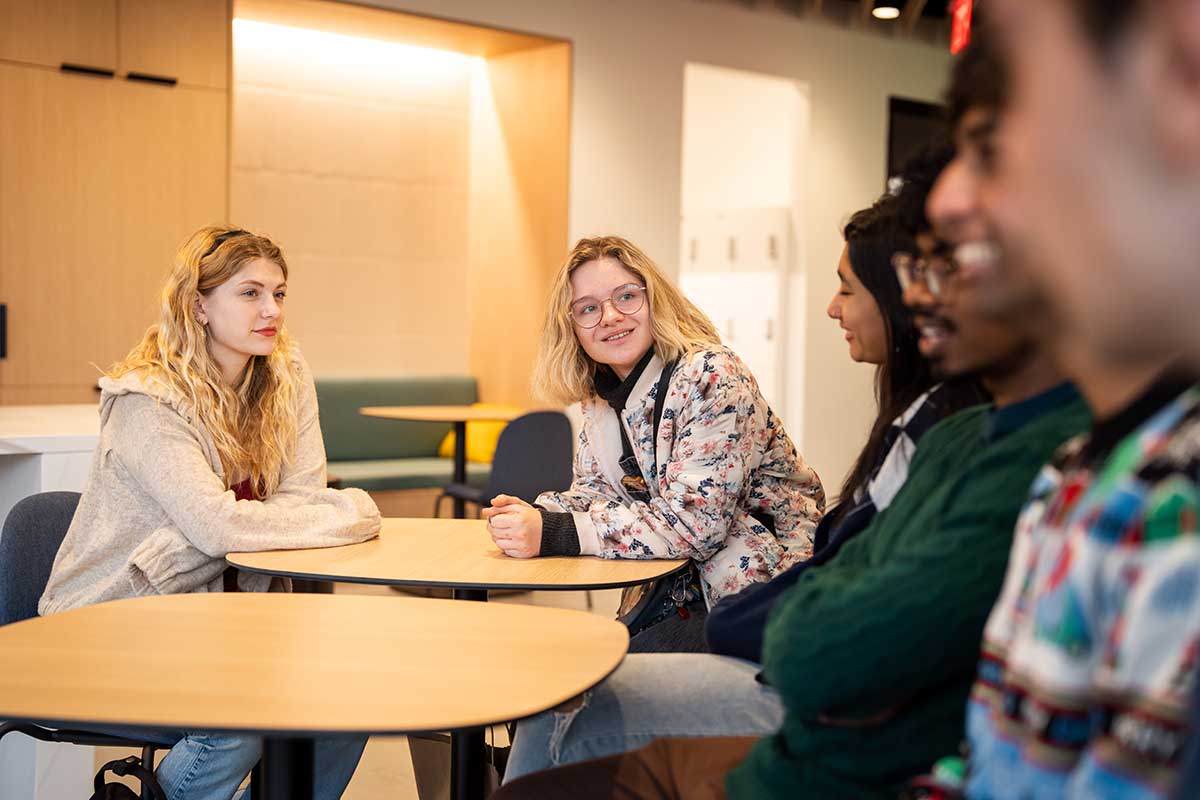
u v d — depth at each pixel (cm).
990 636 92
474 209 780
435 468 674
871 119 851
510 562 223
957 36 364
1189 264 67
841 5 823
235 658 152
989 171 78
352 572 209
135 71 595
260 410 258
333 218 727
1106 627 76
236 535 226
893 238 159
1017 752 84
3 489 308
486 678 144
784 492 254
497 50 736
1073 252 71
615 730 174
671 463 239
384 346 753
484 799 214
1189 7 65
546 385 261
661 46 739
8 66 565
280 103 702
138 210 603
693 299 931
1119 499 76
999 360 109
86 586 233
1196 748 65
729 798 137
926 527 127
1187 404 75
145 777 205
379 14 647
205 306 243
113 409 237
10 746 272
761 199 865
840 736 126
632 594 260
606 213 722
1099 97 68
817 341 833
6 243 571
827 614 124
